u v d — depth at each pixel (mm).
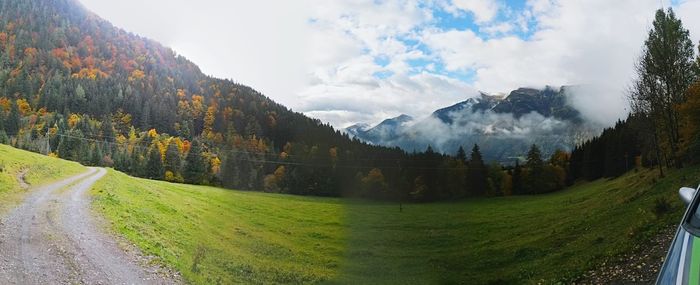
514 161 132125
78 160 141000
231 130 192750
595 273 24953
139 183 83188
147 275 24781
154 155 139125
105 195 50688
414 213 92250
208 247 42344
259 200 95250
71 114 198125
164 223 45812
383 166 121312
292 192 120062
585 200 83625
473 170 119562
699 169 50344
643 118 65875
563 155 134375
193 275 28297
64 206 41156
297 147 155250
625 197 61656
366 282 47781
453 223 80750
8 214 34500
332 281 46312
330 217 83312
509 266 48406
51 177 66375
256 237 57219
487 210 94812
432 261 55031
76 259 24609
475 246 61625
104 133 179750
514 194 120500
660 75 62875
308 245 60531
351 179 115500
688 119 59062
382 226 78688
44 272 21734
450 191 112625
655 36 62875
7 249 24453
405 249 62625
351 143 143875
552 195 111750
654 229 26266
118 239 30938
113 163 145250
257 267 41938
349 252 58562
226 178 129625
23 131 162125
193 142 158250
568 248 44625
